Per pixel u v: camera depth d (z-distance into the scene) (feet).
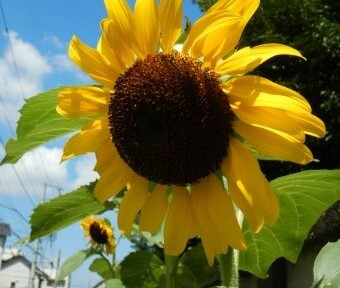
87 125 1.59
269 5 8.62
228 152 1.49
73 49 1.56
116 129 1.54
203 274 2.13
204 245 1.50
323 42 7.68
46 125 1.66
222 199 1.51
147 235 2.48
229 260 1.56
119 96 1.53
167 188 1.62
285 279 5.72
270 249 1.71
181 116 1.46
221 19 1.42
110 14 1.53
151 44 1.53
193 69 1.49
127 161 1.56
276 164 7.14
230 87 1.45
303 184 1.63
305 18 8.22
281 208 1.66
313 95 7.91
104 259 3.70
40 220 1.81
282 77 8.33
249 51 1.40
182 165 1.49
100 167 1.61
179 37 1.60
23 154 1.72
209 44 1.48
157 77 1.49
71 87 1.57
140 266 2.32
